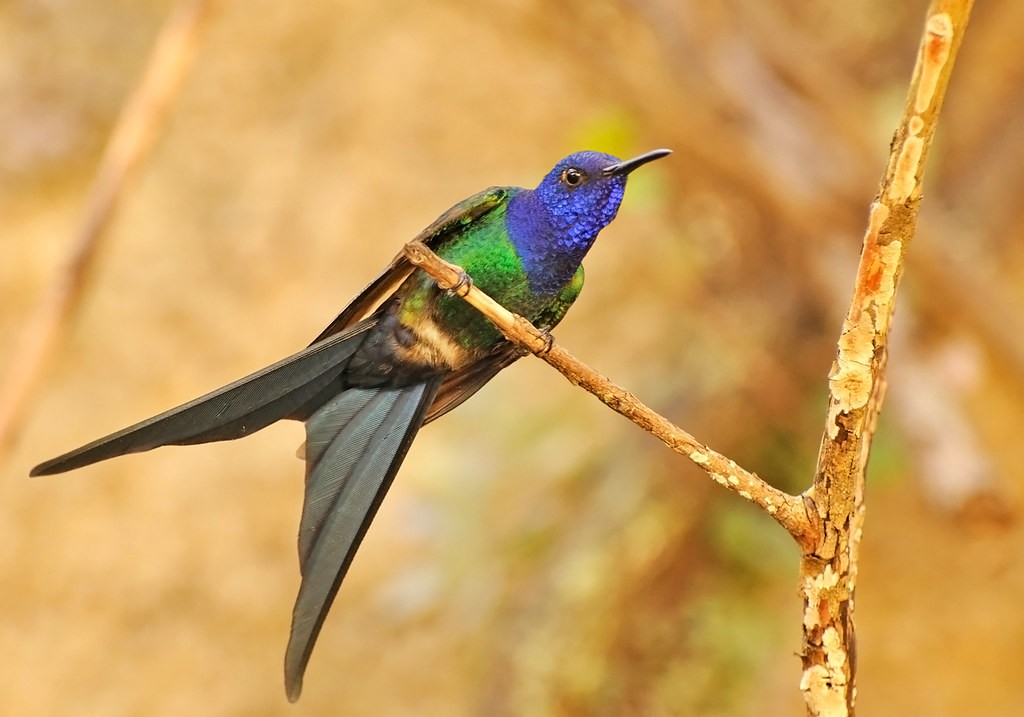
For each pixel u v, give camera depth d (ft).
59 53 52.60
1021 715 33.55
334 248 47.24
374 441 16.42
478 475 40.78
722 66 32.30
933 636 35.04
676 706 33.99
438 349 16.96
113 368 45.52
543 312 18.81
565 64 38.24
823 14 39.83
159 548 42.22
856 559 13.30
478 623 37.81
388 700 37.73
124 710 39.63
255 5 51.93
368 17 50.98
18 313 46.16
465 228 18.13
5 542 42.57
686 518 34.76
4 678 40.42
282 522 42.39
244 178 48.98
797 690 34.14
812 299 34.63
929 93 11.04
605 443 38.50
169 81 22.85
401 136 48.73
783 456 35.22
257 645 40.47
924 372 30.04
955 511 27.76
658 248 42.37
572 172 17.97
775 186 32.45
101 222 22.58
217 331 46.01
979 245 36.58
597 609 34.88
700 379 36.65
